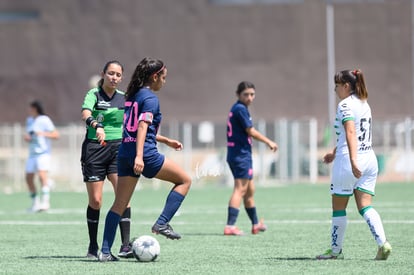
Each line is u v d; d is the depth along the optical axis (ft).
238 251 96.78
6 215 161.17
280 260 86.74
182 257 90.12
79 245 105.81
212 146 294.46
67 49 432.66
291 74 425.69
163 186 272.92
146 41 430.20
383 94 425.69
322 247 100.94
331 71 410.52
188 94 429.79
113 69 89.35
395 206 172.14
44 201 171.42
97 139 88.02
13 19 435.53
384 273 75.10
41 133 169.89
